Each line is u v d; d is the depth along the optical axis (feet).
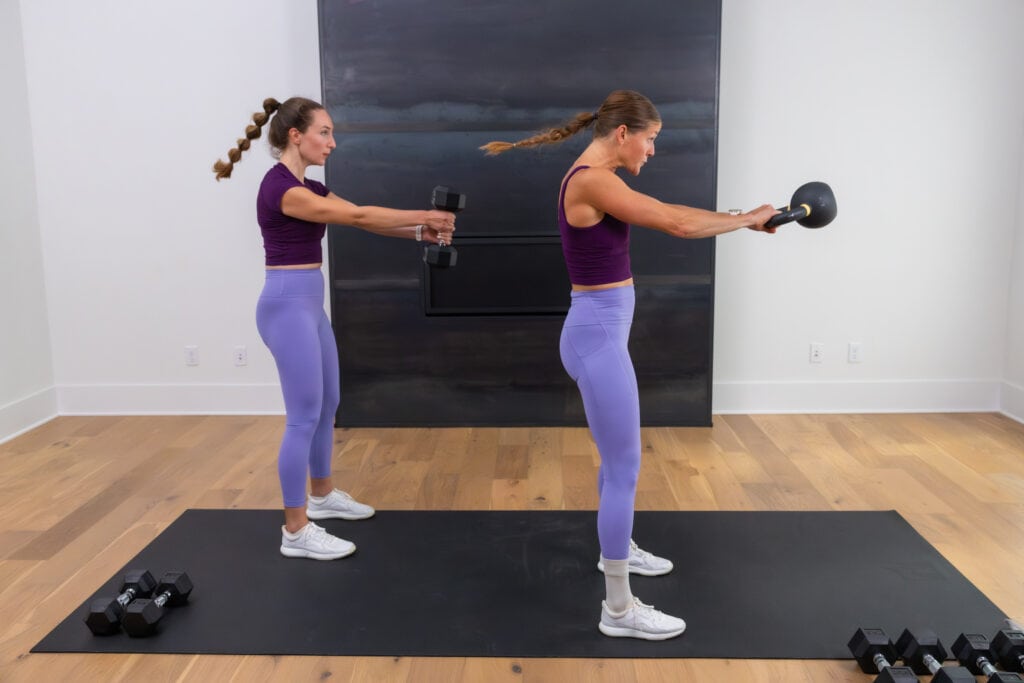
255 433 14.33
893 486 11.64
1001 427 14.26
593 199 7.14
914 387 15.21
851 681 7.21
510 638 7.89
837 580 8.92
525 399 14.46
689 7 13.25
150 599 8.18
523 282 14.07
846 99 14.44
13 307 14.40
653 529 10.25
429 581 9.02
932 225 14.76
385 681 7.25
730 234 14.82
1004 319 14.98
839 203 14.70
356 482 12.01
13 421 14.32
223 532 10.31
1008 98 14.37
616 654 7.61
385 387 14.49
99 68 14.62
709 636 7.88
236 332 15.31
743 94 14.44
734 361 15.24
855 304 15.03
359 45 13.55
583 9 13.33
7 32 14.21
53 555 9.71
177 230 15.05
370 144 13.78
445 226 9.19
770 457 12.88
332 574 9.20
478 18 13.41
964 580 8.88
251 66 14.53
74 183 14.96
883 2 14.20
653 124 7.38
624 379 7.48
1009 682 6.44
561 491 11.58
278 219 9.05
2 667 7.48
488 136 13.67
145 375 15.49
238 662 7.57
